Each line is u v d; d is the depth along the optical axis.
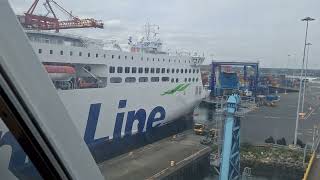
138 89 51.22
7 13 2.05
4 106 2.07
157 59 54.34
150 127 55.94
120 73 47.59
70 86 40.19
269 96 115.81
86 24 51.00
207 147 55.25
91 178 2.66
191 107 65.69
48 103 2.29
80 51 41.91
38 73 2.24
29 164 2.27
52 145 2.28
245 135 65.31
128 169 42.84
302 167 51.47
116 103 47.41
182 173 45.31
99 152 45.72
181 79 60.97
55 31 43.09
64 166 2.38
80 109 41.34
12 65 2.04
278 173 52.41
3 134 2.16
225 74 78.56
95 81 44.38
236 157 40.38
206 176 51.53
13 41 2.08
